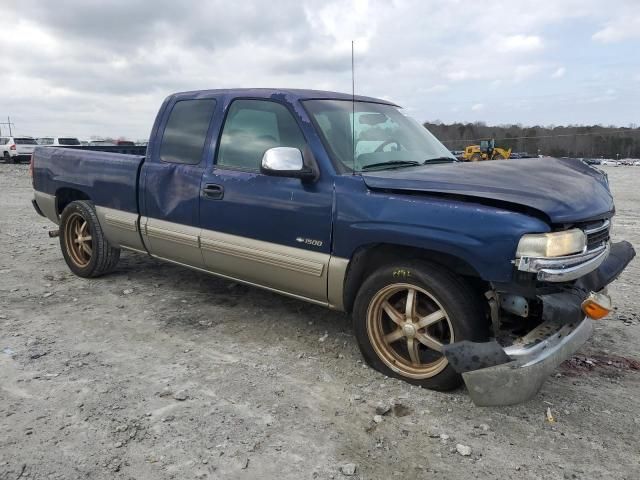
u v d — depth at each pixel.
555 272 2.72
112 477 2.39
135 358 3.64
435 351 3.36
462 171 3.30
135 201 4.78
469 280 3.15
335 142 3.62
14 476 2.38
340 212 3.37
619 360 3.75
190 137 4.41
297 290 3.76
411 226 3.03
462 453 2.61
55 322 4.29
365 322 3.41
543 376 2.78
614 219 11.01
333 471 2.47
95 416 2.88
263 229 3.80
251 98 4.06
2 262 6.28
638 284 5.67
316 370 3.51
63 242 5.66
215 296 5.01
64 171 5.53
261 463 2.51
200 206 4.21
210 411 2.96
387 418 2.93
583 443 2.72
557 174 3.31
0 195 14.10
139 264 6.16
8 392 3.12
